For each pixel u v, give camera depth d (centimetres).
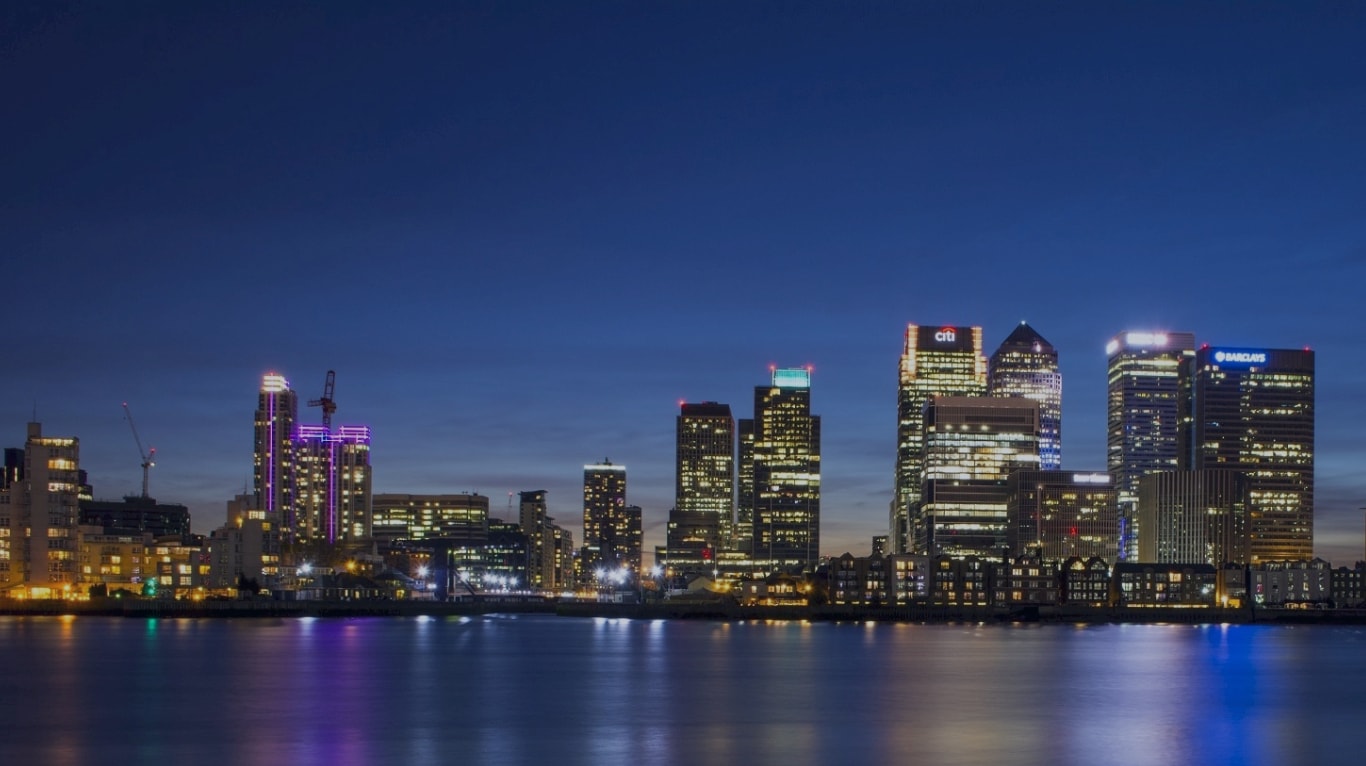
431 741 16575
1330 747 16650
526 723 18112
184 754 15638
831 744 16500
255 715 18788
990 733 17512
